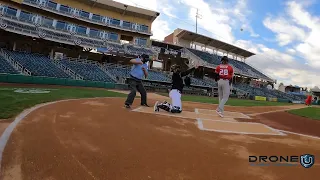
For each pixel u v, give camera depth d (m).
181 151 3.16
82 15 36.28
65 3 34.53
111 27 38.00
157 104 6.88
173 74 7.21
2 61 21.53
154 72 36.34
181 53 41.97
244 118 7.33
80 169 2.36
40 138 3.23
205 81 41.00
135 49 38.25
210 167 2.63
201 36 46.16
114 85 25.77
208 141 3.81
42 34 29.08
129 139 3.57
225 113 8.36
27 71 21.20
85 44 33.19
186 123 5.30
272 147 3.68
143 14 40.62
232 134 4.51
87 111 5.86
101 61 37.56
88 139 3.39
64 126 4.04
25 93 9.45
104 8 38.19
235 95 39.03
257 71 56.03
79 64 29.77
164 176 2.32
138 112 6.32
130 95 6.95
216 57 48.62
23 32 27.50
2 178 2.04
